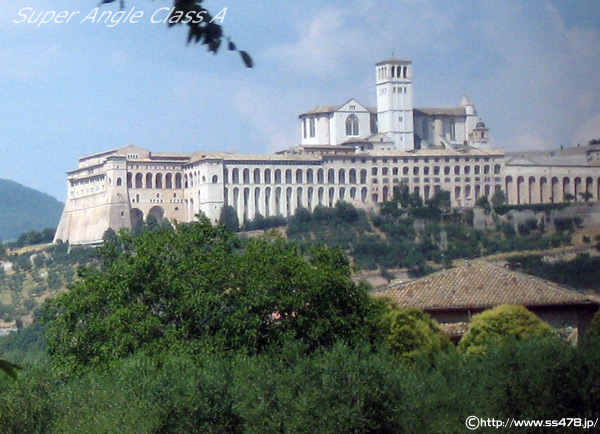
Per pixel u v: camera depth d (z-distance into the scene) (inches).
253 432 2007.9
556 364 1904.5
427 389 2044.8
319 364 2014.0
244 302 2524.6
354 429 1946.4
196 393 2043.6
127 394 2087.8
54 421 2078.0
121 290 2608.3
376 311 2596.0
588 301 2753.4
